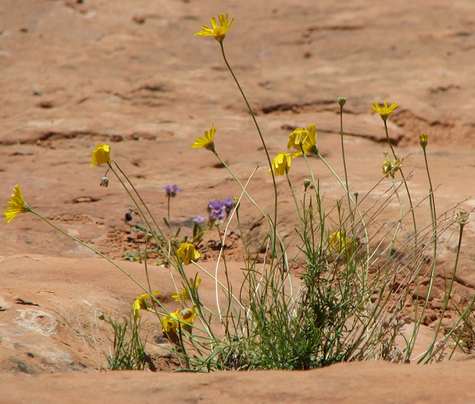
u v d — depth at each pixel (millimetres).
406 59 19750
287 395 5098
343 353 6805
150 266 8969
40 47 20422
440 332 8414
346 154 14508
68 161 14375
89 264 8836
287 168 7113
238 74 19141
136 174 13758
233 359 6641
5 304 7262
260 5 23625
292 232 10688
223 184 13008
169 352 7090
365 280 7090
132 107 17234
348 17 22391
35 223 11594
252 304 6797
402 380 5180
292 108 17375
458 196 11195
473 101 17500
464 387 5016
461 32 21312
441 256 9609
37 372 6215
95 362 6711
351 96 17734
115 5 22953
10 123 16250
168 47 20750
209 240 11188
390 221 10156
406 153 14688
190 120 16500
